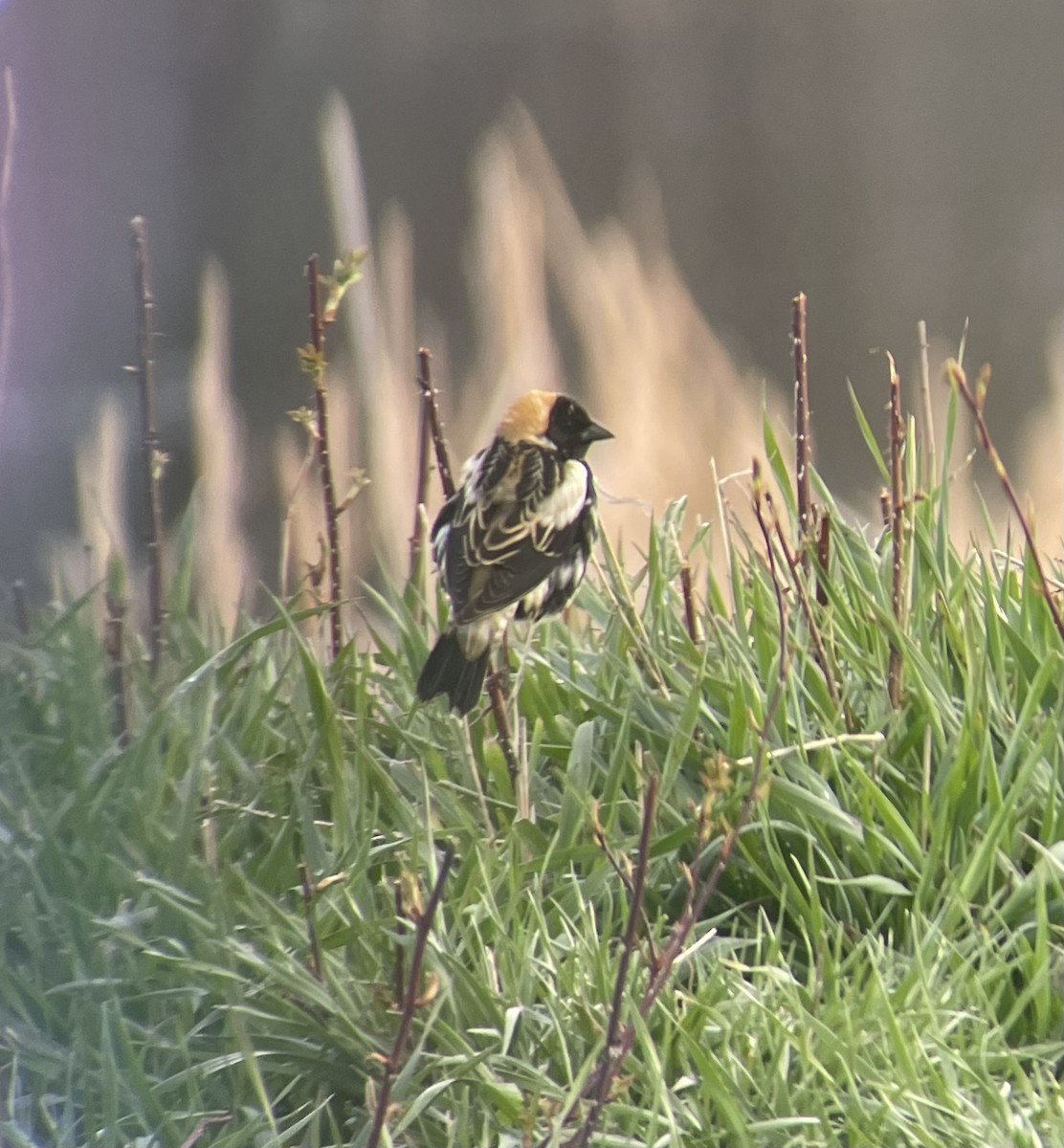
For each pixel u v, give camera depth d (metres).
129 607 11.80
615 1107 11.53
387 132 20.64
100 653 11.79
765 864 11.66
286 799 11.70
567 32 21.06
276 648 11.82
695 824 11.63
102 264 18.39
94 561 11.89
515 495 11.70
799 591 11.71
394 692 11.77
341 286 11.75
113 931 11.59
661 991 11.58
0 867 11.65
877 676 11.72
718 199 20.58
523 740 11.70
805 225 20.39
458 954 11.59
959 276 19.69
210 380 12.08
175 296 18.70
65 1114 11.55
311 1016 11.57
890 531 11.80
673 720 11.71
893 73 20.70
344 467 12.02
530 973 11.59
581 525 11.71
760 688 11.71
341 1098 11.57
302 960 11.60
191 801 11.64
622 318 12.31
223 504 12.05
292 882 11.65
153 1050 11.59
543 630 11.82
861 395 18.34
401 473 12.03
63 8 19.02
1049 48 20.33
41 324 16.61
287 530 11.80
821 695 11.71
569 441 11.74
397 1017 11.57
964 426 12.73
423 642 11.77
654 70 21.00
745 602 11.76
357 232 12.15
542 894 11.64
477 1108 11.55
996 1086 11.55
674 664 11.74
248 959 11.57
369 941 11.60
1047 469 12.55
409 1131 11.55
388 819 11.69
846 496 15.39
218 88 20.39
